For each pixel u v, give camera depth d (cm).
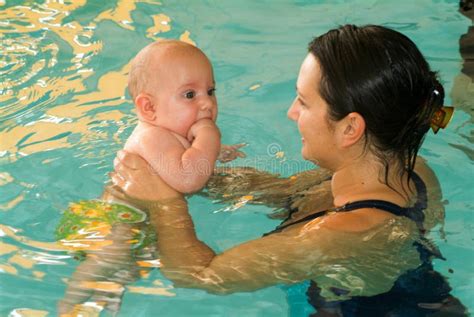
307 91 238
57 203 299
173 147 294
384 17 516
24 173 323
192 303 248
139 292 249
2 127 366
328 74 230
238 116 384
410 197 257
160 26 509
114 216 274
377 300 237
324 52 232
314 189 290
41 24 504
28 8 530
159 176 289
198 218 290
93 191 307
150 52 308
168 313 242
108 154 338
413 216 253
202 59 309
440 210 268
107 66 443
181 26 509
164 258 252
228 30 504
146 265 250
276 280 241
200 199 303
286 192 300
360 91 227
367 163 246
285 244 243
